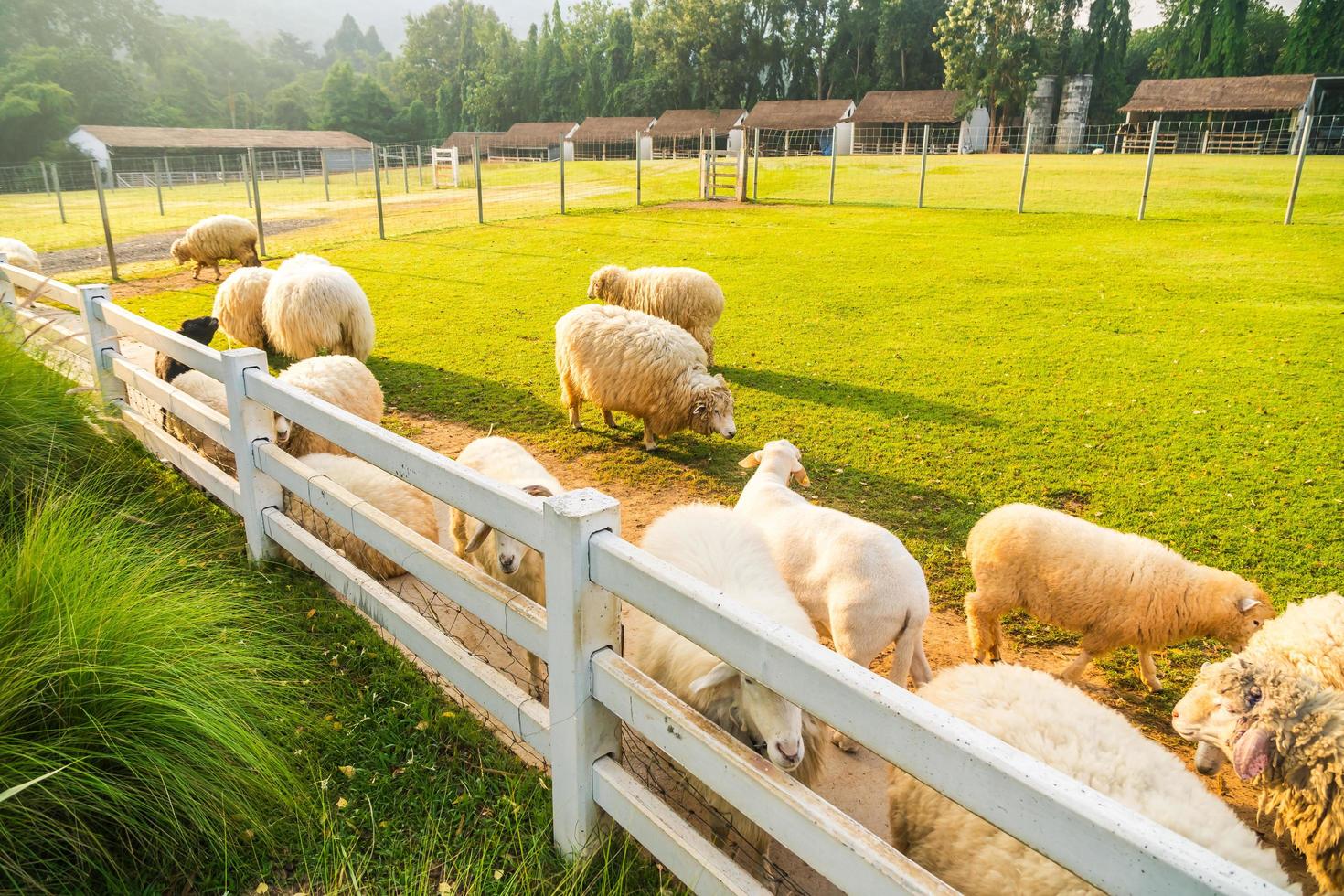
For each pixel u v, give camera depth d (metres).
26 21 114.75
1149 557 4.20
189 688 2.66
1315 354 10.12
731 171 38.97
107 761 2.47
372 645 3.76
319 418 3.50
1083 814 1.32
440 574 2.97
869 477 6.97
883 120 69.25
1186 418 8.16
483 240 20.55
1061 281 14.74
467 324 12.66
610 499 2.34
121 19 129.25
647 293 10.63
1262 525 5.91
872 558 3.79
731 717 2.73
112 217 29.52
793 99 101.12
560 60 108.50
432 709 3.36
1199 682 3.18
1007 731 2.61
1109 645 4.33
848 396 9.20
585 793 2.50
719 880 2.07
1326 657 3.49
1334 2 66.75
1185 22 79.62
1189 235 19.12
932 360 10.44
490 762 3.08
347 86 110.88
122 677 2.56
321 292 9.20
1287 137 55.78
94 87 94.81
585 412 8.98
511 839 2.71
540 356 10.93
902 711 1.59
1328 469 6.84
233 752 2.66
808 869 2.94
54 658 2.46
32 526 3.18
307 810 2.75
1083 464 7.12
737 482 7.08
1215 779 3.70
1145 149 59.78
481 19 139.88
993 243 18.81
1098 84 80.50
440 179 47.66
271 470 4.10
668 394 7.59
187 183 56.78
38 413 4.85
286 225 24.98
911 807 2.70
